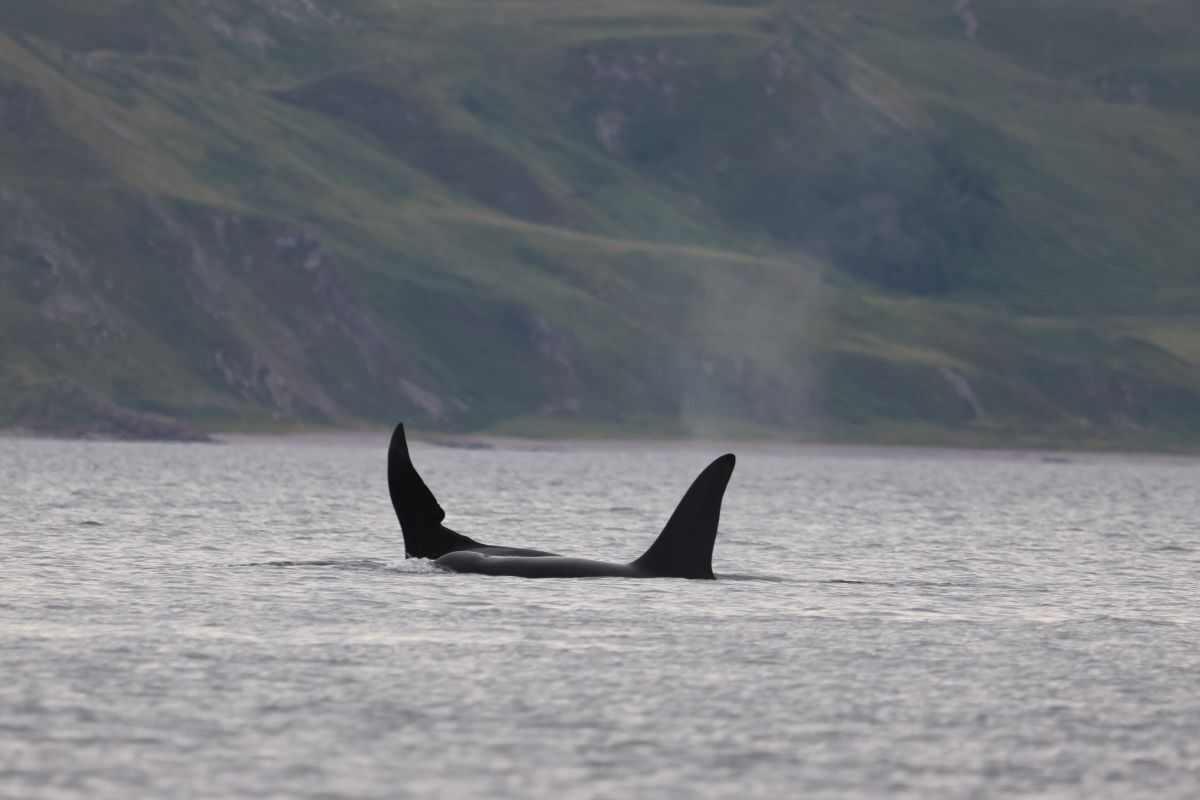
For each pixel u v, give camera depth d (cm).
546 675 7562
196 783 5419
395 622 9300
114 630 8825
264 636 8662
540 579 11444
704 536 12144
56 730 6150
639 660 8062
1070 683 7662
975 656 8506
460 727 6353
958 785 5616
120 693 6888
